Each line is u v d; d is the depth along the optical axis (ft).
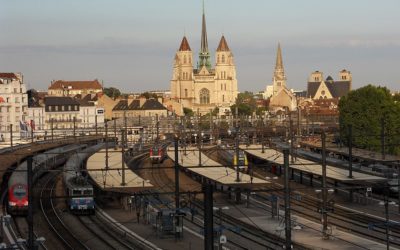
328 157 424.87
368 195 292.61
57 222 247.91
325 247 198.29
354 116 490.90
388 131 485.15
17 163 324.39
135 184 276.62
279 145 526.16
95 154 401.90
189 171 366.02
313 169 337.31
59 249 203.41
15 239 213.66
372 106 485.15
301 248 198.18
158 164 467.93
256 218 248.93
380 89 502.79
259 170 422.00
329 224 236.02
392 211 263.90
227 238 214.07
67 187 278.87
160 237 220.64
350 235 216.33
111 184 276.21
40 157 349.41
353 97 494.59
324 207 219.41
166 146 538.06
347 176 303.68
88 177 299.79
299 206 279.69
